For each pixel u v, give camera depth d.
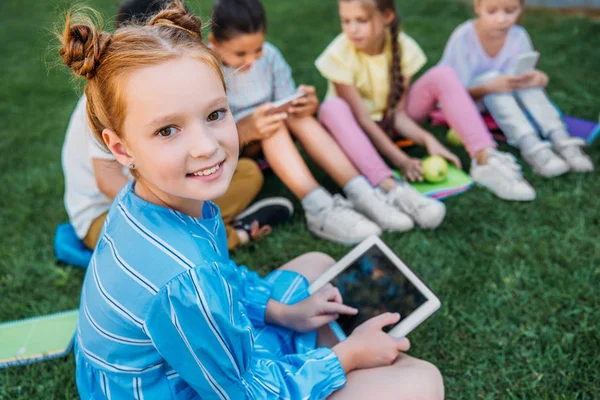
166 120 1.07
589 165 2.64
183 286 1.14
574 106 3.19
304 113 2.49
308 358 1.43
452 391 1.75
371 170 2.53
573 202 2.48
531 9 4.51
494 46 2.96
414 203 2.40
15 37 4.89
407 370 1.48
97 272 1.26
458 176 2.70
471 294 2.07
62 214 2.68
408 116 2.95
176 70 1.07
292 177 2.41
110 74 1.09
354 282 1.77
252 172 2.40
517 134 2.76
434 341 1.89
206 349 1.18
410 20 4.47
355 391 1.43
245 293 1.67
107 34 1.12
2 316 2.13
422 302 1.68
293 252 2.36
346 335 1.67
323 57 2.77
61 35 1.15
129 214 1.26
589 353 1.79
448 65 3.05
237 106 2.52
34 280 2.30
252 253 2.38
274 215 2.44
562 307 1.99
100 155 1.99
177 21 1.21
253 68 2.54
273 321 1.66
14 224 2.62
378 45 2.73
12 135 3.42
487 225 2.41
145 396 1.29
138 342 1.23
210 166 1.13
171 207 1.28
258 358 1.47
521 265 2.17
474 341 1.89
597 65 3.56
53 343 1.94
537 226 2.38
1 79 4.15
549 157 2.65
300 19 4.74
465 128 2.67
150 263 1.18
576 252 2.20
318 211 2.39
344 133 2.57
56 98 3.87
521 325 1.92
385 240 2.36
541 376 1.74
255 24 2.30
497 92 2.82
